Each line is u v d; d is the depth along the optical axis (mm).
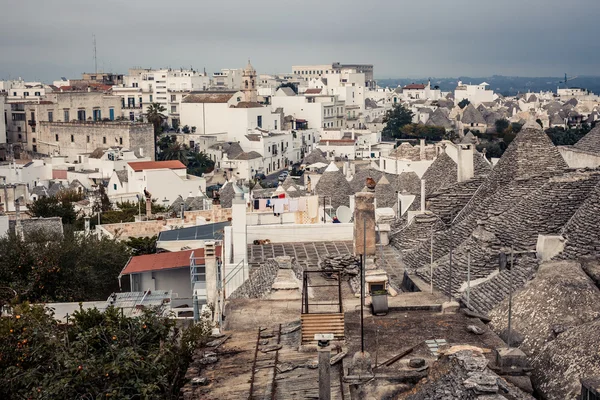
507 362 20375
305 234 47875
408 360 21766
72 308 46406
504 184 42312
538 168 41812
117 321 33281
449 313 26125
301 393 21484
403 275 35875
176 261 56750
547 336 23016
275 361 23875
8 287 56781
